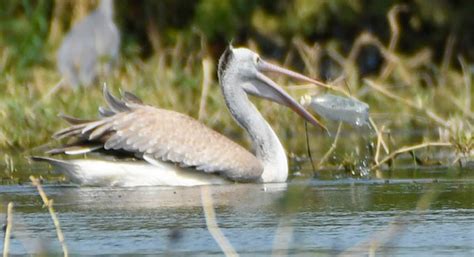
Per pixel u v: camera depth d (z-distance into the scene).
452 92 22.00
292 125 18.95
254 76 12.83
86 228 9.49
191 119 12.19
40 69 21.91
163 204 10.65
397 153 14.08
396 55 24.22
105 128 11.89
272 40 25.55
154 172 11.97
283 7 25.34
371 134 15.55
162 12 26.55
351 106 13.22
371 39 23.06
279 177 12.36
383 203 10.66
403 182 12.28
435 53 26.16
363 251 8.51
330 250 8.53
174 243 8.84
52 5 25.72
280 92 12.97
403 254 8.41
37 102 18.56
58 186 12.16
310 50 22.89
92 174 11.92
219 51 25.83
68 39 20.70
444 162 14.33
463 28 25.78
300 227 9.45
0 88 20.11
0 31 23.80
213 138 12.13
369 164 14.02
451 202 10.66
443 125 16.86
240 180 12.19
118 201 10.88
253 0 25.38
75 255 8.48
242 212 10.17
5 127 17.33
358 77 24.09
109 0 21.27
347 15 25.23
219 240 8.43
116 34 21.05
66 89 20.03
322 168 14.02
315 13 25.12
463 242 8.79
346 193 11.42
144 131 11.94
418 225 9.52
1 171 13.85
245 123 12.58
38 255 8.50
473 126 16.02
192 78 20.77
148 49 26.42
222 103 19.25
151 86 20.61
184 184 12.02
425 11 25.39
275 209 10.30
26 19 24.05
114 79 20.47
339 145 16.77
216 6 25.44
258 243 8.80
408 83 22.12
